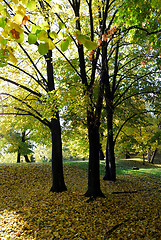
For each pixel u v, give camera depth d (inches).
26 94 459.8
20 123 497.4
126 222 260.1
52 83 403.9
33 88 420.2
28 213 280.8
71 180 526.3
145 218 276.1
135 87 510.6
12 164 647.8
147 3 190.7
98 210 297.6
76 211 291.4
